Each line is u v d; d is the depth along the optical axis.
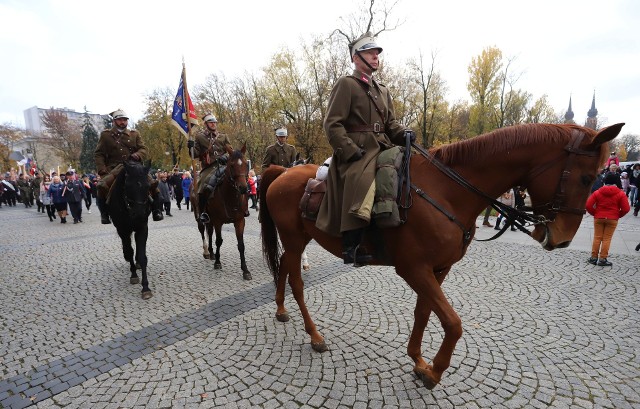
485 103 30.11
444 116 30.84
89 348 3.33
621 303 4.16
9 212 17.20
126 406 2.52
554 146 2.11
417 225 2.30
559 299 4.29
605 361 2.97
